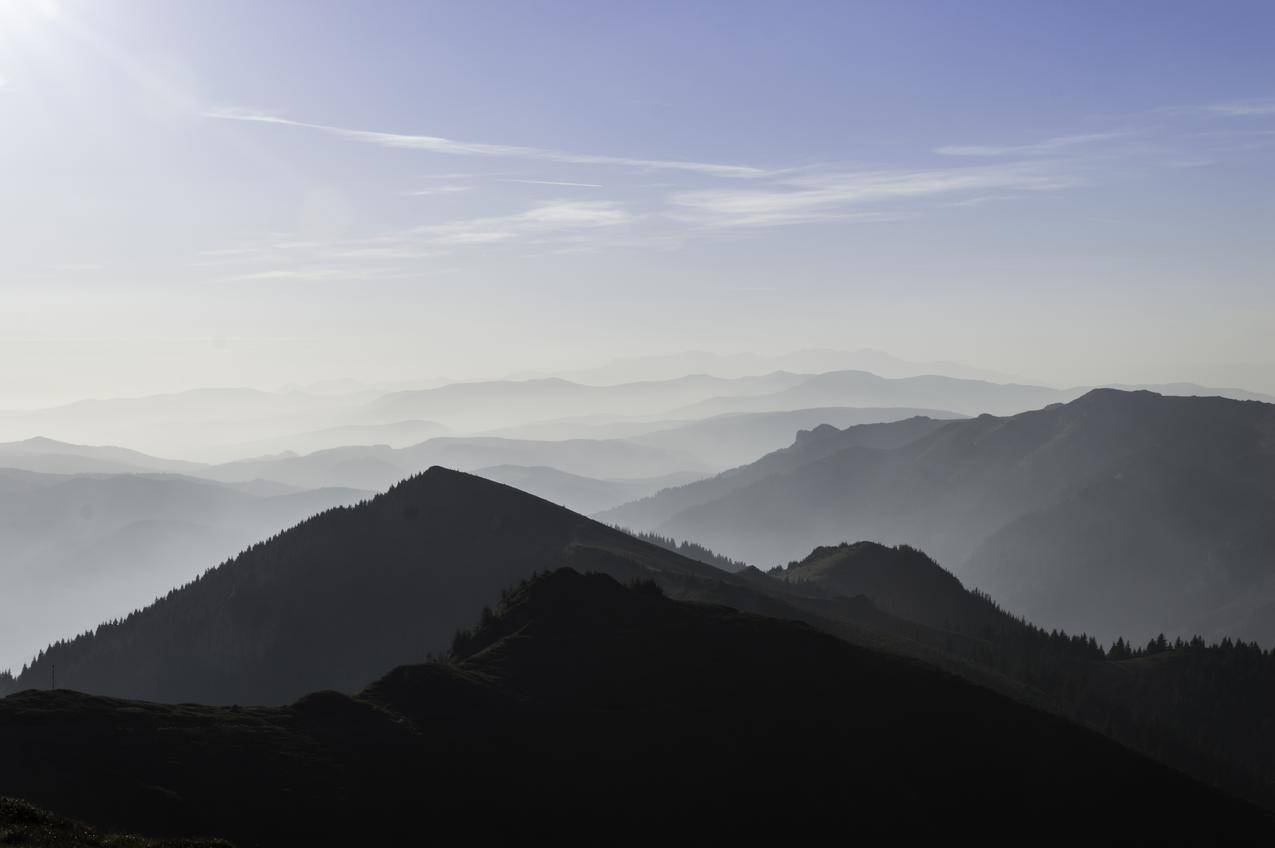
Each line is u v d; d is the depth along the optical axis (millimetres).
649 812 121688
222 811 97312
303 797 103062
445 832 107125
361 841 101000
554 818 115938
